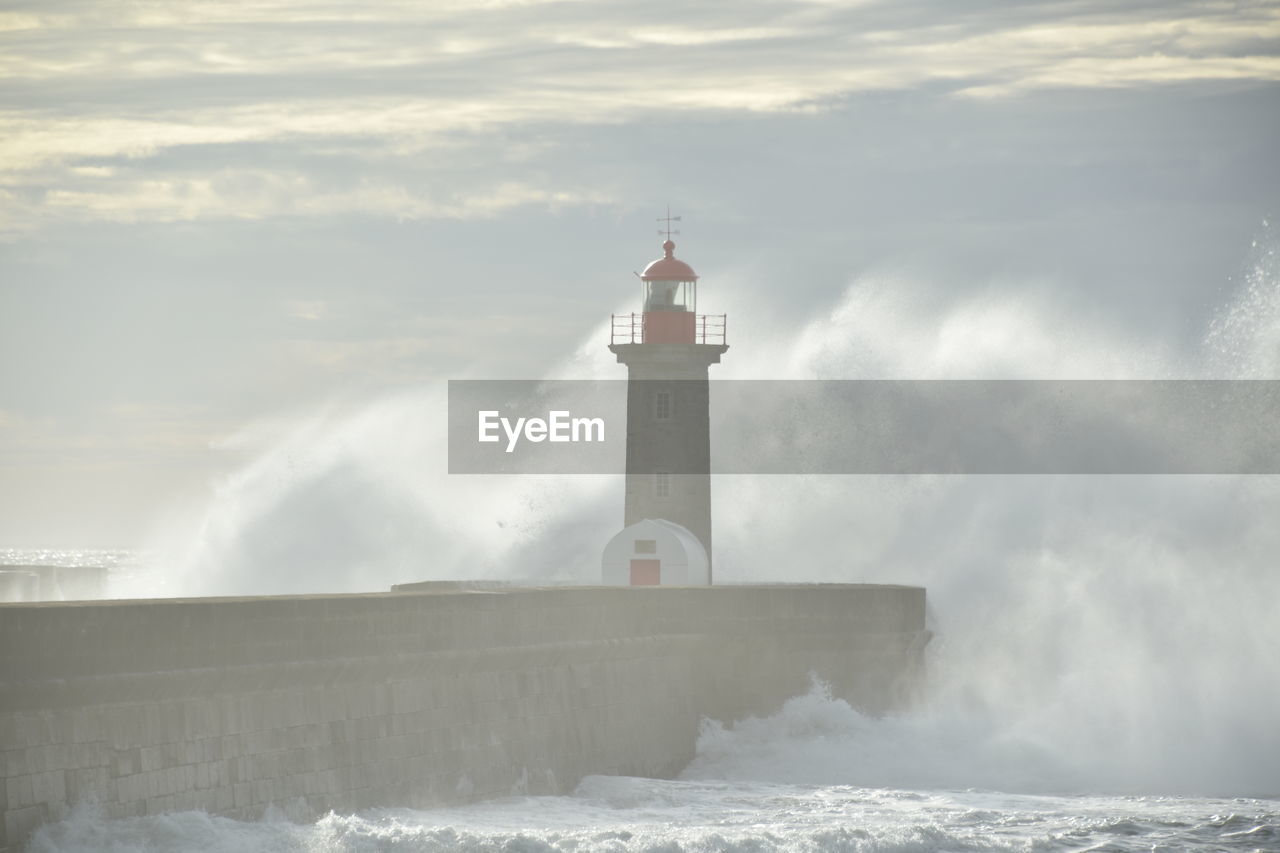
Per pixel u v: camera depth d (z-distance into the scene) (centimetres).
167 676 6069
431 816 7169
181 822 6000
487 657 7731
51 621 5688
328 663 6788
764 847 6700
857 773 9162
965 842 7081
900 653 10331
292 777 6638
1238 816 7800
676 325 11306
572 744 8344
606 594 8800
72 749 5744
